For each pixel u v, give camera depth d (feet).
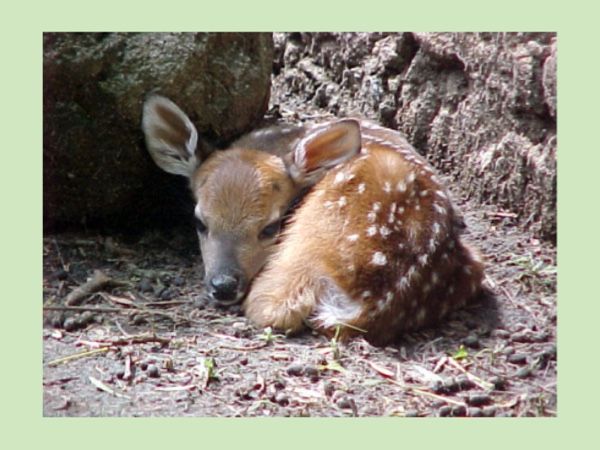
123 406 27.20
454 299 33.35
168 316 32.35
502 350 31.07
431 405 27.96
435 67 44.37
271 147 36.27
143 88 35.19
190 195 37.06
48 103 35.01
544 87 37.60
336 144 34.50
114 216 37.68
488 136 41.14
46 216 36.91
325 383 28.78
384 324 31.48
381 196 32.71
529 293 34.81
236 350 30.45
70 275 34.71
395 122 46.52
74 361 29.32
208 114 36.63
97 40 34.88
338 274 31.73
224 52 36.94
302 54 53.01
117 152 36.11
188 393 28.02
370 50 48.11
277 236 34.14
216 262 33.09
